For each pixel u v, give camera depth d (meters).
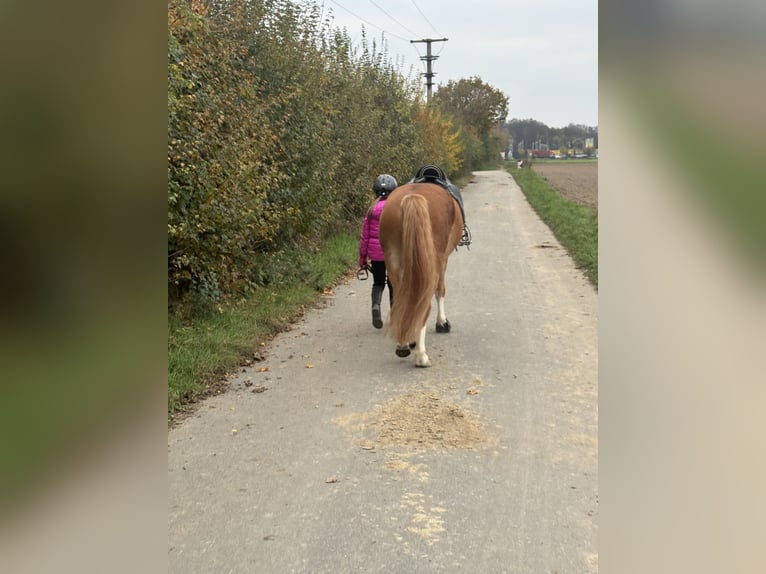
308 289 8.71
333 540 3.08
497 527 3.16
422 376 5.47
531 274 10.39
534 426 4.40
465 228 7.12
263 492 3.56
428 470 3.78
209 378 5.35
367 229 6.56
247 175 6.53
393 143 17.81
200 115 5.68
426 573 2.81
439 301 6.78
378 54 18.52
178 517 3.30
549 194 28.97
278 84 9.12
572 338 6.63
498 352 6.15
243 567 2.87
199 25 5.59
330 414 4.67
